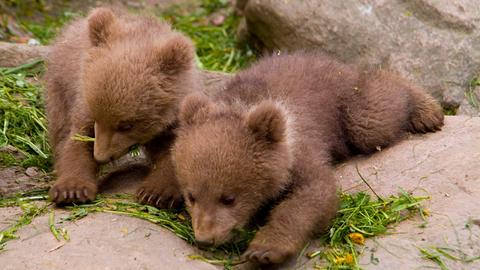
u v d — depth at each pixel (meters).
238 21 20.61
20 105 15.27
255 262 10.11
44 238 10.34
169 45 12.36
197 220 10.23
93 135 12.78
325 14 17.16
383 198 11.57
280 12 17.56
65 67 14.02
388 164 12.51
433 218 10.84
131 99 11.96
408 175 12.01
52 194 11.71
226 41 20.11
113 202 11.63
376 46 16.77
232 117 10.82
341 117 13.41
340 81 13.59
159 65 12.31
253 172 10.40
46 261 9.73
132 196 12.00
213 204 10.29
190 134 10.73
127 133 12.21
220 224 10.23
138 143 12.46
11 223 11.10
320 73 13.59
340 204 11.47
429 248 10.21
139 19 13.98
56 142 13.88
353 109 13.38
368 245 10.46
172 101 12.44
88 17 14.04
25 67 16.64
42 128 15.03
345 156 13.49
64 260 9.73
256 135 10.53
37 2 21.06
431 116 13.55
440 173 11.80
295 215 10.52
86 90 12.12
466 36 16.45
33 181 13.30
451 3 16.72
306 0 17.44
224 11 21.66
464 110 15.89
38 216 11.31
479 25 16.53
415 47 16.55
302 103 12.77
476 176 11.57
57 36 15.59
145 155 13.55
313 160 11.31
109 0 21.84
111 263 9.62
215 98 12.32
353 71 14.06
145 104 12.10
